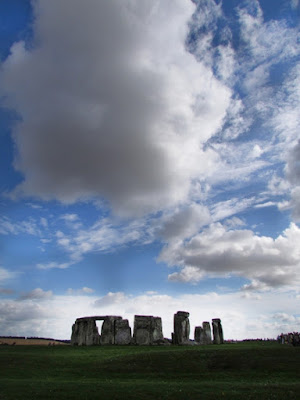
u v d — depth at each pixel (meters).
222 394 28.05
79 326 64.62
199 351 44.53
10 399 26.94
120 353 48.56
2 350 52.88
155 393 28.73
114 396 28.05
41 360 43.72
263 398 26.98
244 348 46.28
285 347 45.41
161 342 63.09
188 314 65.19
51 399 27.20
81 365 41.69
